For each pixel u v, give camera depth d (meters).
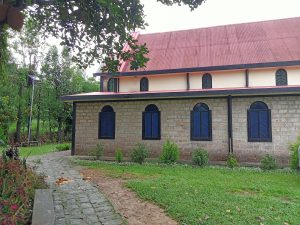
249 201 6.56
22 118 26.14
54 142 30.56
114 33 6.98
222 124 13.58
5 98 19.45
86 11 6.33
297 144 11.20
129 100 15.05
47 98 29.95
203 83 15.39
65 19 6.59
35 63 29.61
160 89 16.06
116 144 15.05
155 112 14.65
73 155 15.61
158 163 13.13
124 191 7.62
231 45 16.78
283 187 8.28
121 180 9.16
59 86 30.86
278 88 12.16
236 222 5.17
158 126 14.52
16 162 7.93
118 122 15.12
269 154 12.61
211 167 12.07
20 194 5.24
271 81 14.28
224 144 13.48
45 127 32.78
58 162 13.64
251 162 13.02
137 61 7.12
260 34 17.05
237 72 14.87
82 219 5.46
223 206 6.11
